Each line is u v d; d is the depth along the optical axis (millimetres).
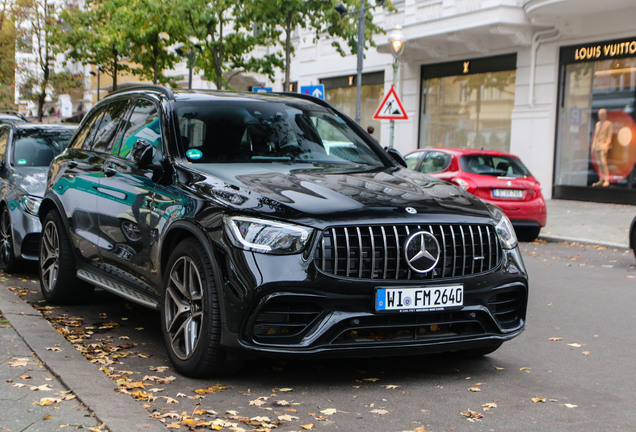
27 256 8516
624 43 19547
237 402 4324
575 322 6836
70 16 32656
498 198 13602
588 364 5383
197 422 3900
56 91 34969
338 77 31016
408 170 5812
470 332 4770
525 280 4957
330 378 4859
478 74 24266
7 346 5168
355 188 4844
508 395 4598
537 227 13984
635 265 10781
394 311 4426
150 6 24172
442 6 23688
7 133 9773
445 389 4691
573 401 4504
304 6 21172
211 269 4516
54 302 7043
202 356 4586
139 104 6324
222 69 25344
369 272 4422
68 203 6738
